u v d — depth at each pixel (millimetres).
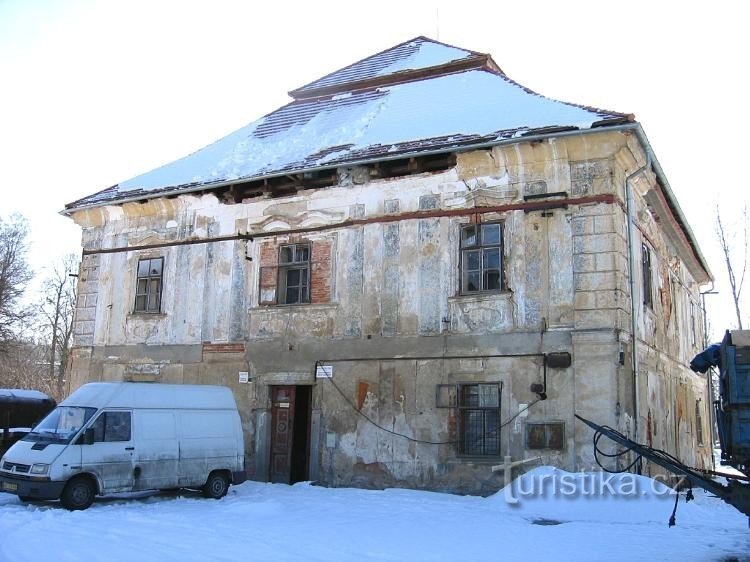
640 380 16422
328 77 25312
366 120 20469
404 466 16562
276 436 18500
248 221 19750
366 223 18062
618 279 15430
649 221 19297
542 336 15703
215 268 19984
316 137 20797
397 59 24469
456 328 16609
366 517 12875
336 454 17391
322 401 17797
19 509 12742
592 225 15719
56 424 13805
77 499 13047
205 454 15078
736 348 9406
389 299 17453
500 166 16719
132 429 14062
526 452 15391
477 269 16781
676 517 12633
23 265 49438
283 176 18859
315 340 18188
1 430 19344
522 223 16344
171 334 20250
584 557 9547
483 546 10328
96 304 21672
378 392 17172
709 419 28281
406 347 17031
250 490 16703
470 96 19641
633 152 15938
